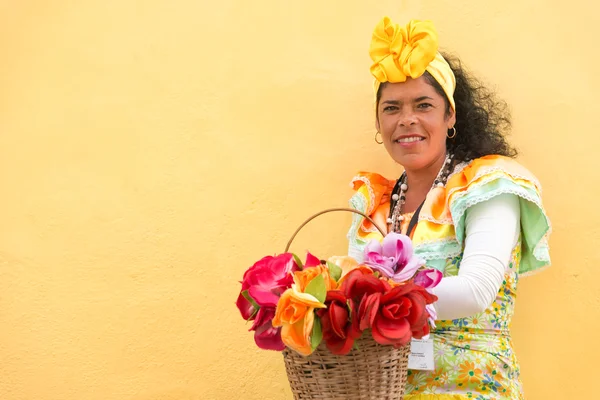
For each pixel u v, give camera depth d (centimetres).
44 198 270
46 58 274
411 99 232
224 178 273
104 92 273
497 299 222
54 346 267
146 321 269
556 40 268
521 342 265
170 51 275
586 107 266
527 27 269
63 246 269
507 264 213
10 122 273
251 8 276
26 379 266
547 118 267
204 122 274
